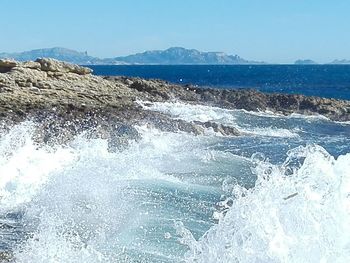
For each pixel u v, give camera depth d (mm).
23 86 24703
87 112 20172
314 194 6066
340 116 28172
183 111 25531
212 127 21078
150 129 19141
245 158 14992
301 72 142875
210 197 9977
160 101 28594
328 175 6254
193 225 8266
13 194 10312
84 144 15461
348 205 5832
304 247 5602
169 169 12680
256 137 21094
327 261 5496
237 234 6148
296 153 8055
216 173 12508
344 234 5605
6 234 8195
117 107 22328
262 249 5793
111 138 16984
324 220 5738
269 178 7000
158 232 7930
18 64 27672
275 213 6000
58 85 26219
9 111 18750
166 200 9633
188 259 6719
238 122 24844
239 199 6520
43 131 16531
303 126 24984
